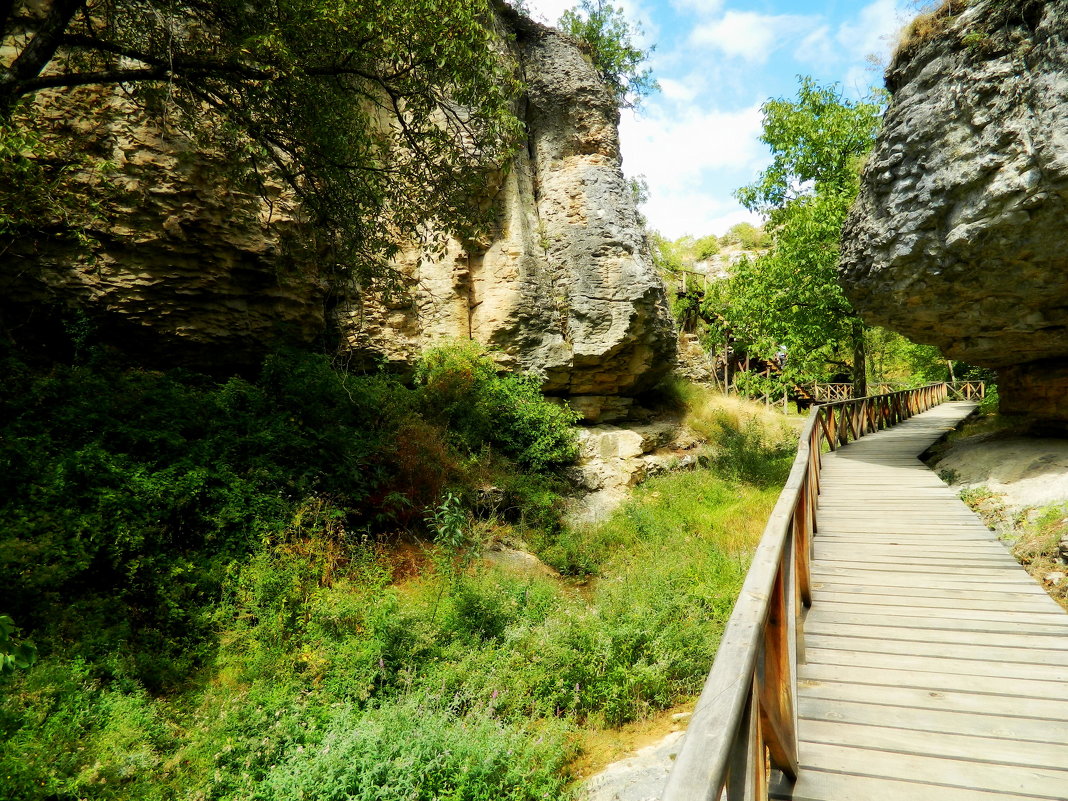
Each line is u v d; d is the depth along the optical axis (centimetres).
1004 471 850
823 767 272
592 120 1486
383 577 634
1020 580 501
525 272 1348
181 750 364
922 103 766
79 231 691
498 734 398
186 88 723
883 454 1166
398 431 943
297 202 1009
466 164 855
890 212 817
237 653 492
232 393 786
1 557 429
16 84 552
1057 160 607
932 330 912
